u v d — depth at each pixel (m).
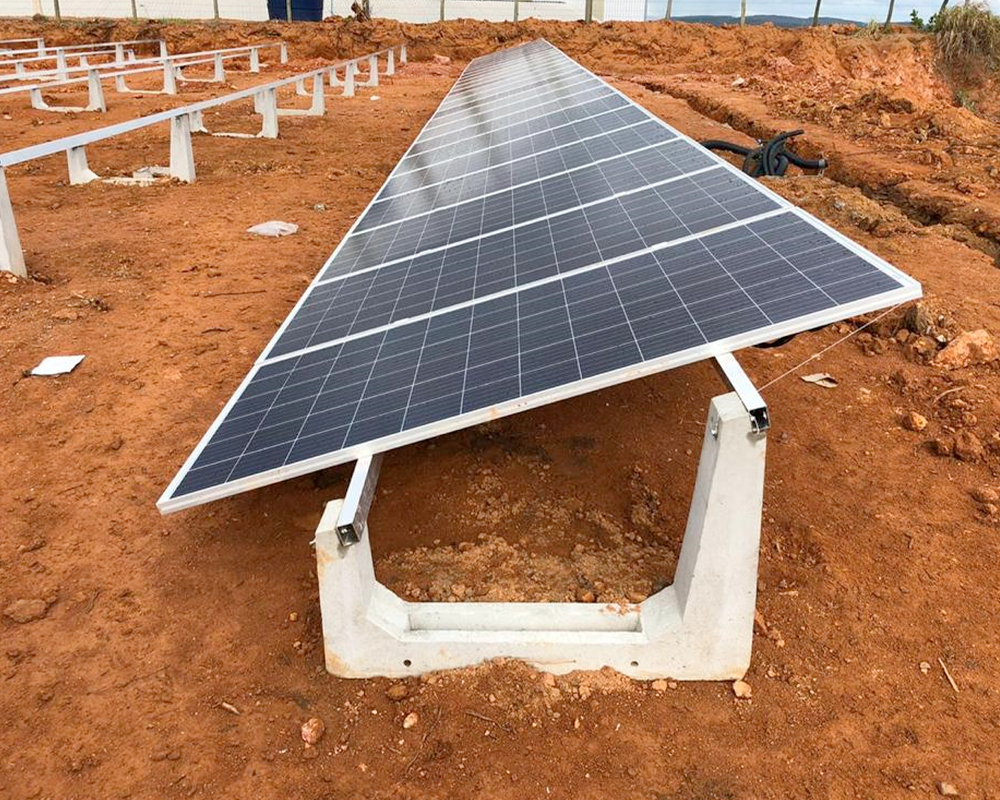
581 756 3.34
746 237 4.16
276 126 17.64
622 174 6.39
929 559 4.46
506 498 5.05
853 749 3.35
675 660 3.65
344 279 6.51
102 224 10.77
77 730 3.49
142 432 5.83
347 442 3.81
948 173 12.66
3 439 5.68
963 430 5.61
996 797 3.13
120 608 4.18
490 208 6.95
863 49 35.78
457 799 3.18
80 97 23.98
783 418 5.97
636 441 5.68
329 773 3.30
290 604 4.21
